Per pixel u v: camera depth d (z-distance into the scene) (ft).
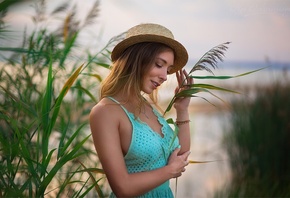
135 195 5.74
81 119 9.96
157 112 6.64
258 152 14.79
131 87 6.08
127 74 6.16
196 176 15.78
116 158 5.75
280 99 15.23
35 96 8.64
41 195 6.11
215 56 6.45
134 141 5.98
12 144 6.36
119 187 5.70
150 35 6.04
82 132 9.96
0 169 6.07
